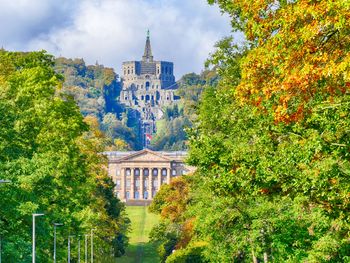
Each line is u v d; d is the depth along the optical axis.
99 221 146.25
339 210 46.03
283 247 68.56
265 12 46.91
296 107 46.12
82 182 109.06
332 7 40.44
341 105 43.88
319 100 45.28
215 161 58.28
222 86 92.38
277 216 72.38
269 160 50.69
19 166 81.12
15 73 107.62
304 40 42.41
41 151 97.56
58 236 101.44
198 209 89.56
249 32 48.12
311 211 60.12
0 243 73.81
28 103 92.62
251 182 52.47
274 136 53.03
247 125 61.09
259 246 78.19
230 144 59.19
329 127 44.25
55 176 95.38
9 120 83.50
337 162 45.72
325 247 51.84
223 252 85.94
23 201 78.94
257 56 46.88
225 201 80.75
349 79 40.47
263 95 48.81
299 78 42.41
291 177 49.38
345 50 42.44
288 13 44.03
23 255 77.94
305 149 45.47
